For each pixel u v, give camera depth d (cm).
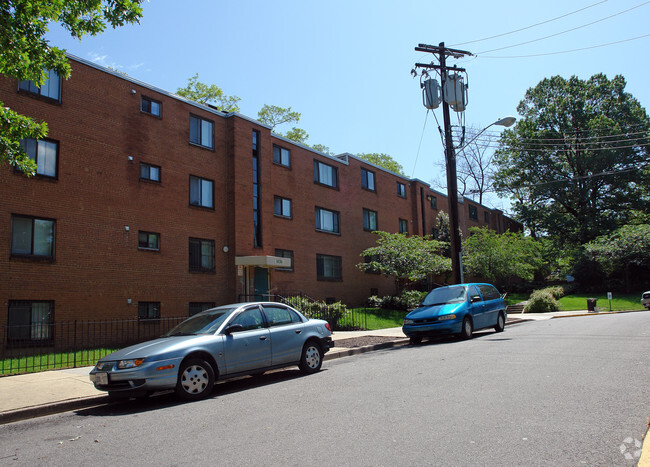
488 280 4350
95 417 750
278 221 2561
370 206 3291
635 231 4197
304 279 2678
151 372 788
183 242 2061
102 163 1814
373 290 3209
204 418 669
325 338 1092
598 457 434
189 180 2123
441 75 2047
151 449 534
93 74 1825
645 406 593
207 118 2247
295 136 4566
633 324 1727
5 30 902
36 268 1595
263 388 891
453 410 608
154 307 1930
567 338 1310
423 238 3562
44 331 1594
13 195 1565
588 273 4403
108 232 1803
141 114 1970
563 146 4781
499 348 1159
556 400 634
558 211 5166
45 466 499
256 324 970
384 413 612
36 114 1647
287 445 510
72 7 958
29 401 820
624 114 4709
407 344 1579
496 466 421
